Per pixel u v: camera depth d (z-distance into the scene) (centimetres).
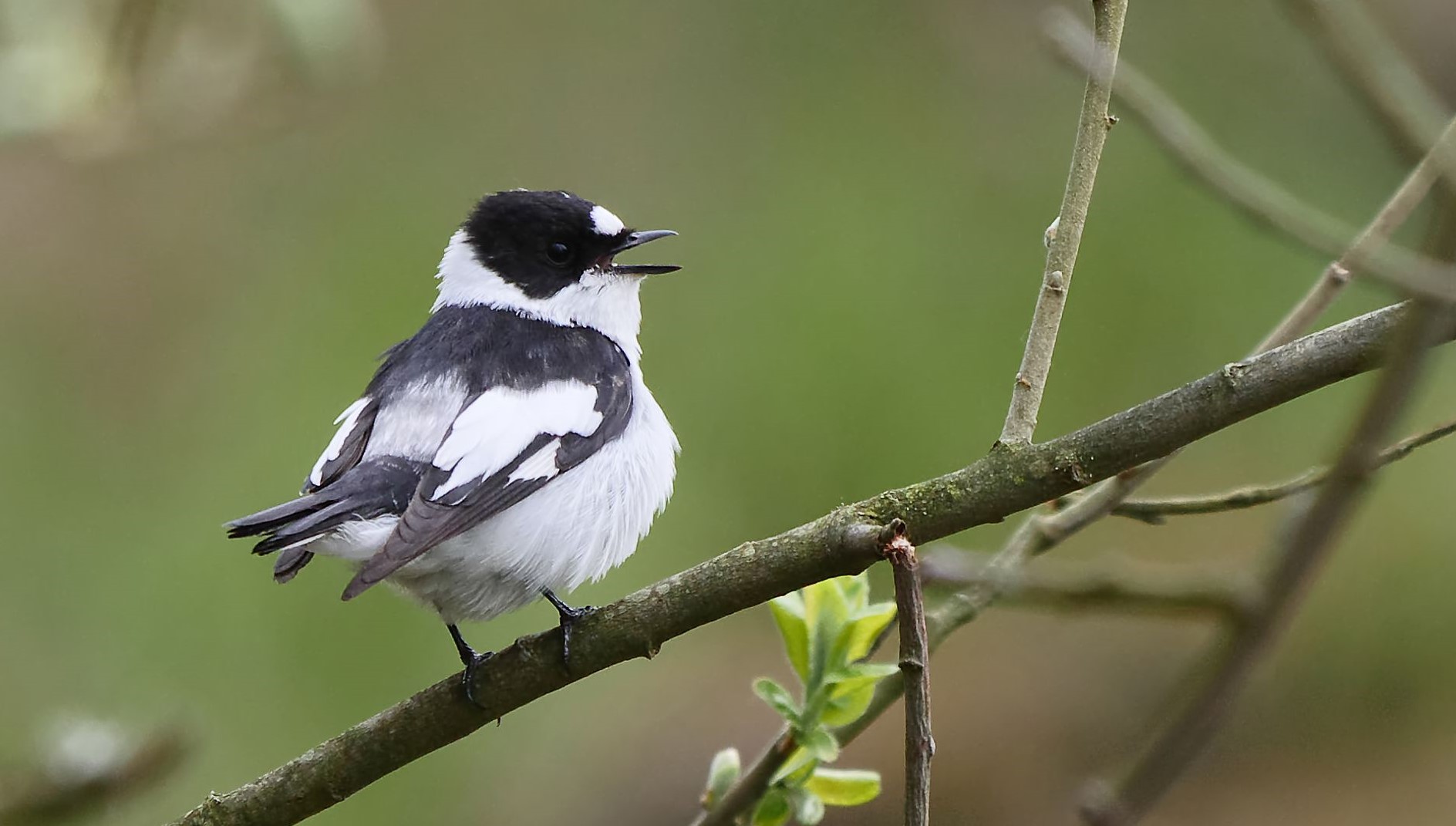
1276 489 576
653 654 568
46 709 1127
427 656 1141
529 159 1380
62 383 1291
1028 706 1214
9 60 853
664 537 1211
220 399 1288
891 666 541
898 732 1204
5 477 1248
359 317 1307
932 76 1394
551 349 727
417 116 1398
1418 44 1366
